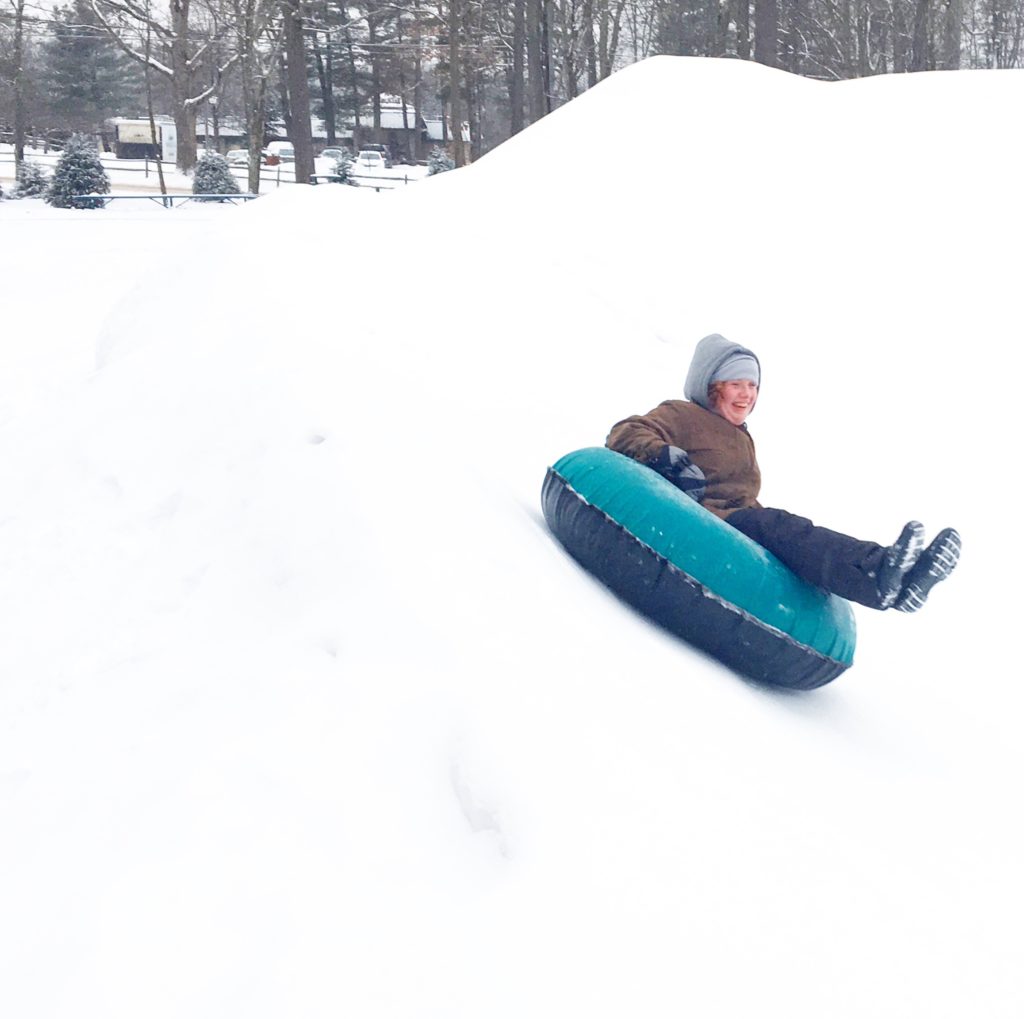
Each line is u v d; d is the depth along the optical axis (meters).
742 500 4.39
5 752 3.21
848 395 8.80
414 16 45.34
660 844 2.40
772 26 27.11
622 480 4.02
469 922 2.22
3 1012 2.23
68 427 5.14
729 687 3.64
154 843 2.56
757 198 11.44
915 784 3.62
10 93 55.72
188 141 42.19
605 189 11.66
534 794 2.44
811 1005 2.14
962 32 53.22
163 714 3.11
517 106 38.44
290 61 32.03
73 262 15.58
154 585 3.85
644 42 56.00
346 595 3.24
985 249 10.55
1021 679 5.30
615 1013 2.03
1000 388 8.85
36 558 4.30
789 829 2.68
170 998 2.17
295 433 4.19
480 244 10.28
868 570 3.76
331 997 2.10
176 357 5.56
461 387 7.23
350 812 2.51
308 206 9.98
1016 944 2.65
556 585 3.53
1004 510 7.33
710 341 4.48
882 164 11.84
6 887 2.57
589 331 9.29
